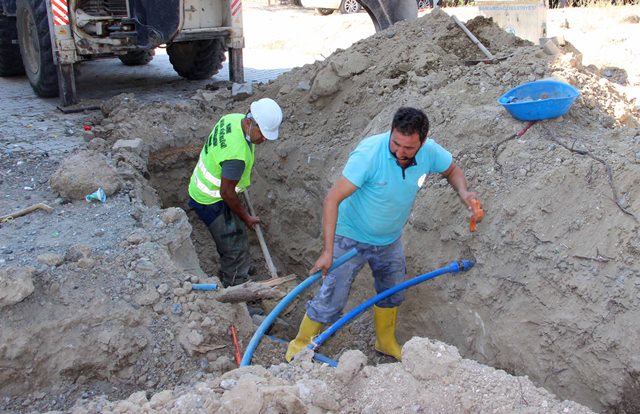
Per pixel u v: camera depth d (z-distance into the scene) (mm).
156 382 3816
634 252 3535
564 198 3934
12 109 7801
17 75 10055
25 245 4305
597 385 3412
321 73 6449
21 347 3621
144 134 6535
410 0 8047
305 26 15516
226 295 4168
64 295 3875
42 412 3566
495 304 3959
